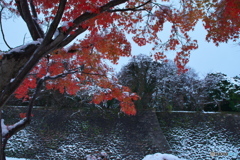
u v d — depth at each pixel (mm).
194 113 17281
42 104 21234
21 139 15664
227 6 3674
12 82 2918
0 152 3238
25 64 3129
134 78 19531
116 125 16516
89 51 5453
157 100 20062
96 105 17938
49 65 6039
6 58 2953
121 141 14898
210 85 19828
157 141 14727
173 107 20438
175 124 16828
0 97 2904
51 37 3002
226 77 19859
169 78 20922
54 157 13938
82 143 14992
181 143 15008
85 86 8125
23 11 3826
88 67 6359
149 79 20094
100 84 6609
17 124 4828
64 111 18406
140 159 13375
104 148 14391
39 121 17562
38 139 15570
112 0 3102
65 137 15641
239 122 15531
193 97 19438
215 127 15641
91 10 2969
